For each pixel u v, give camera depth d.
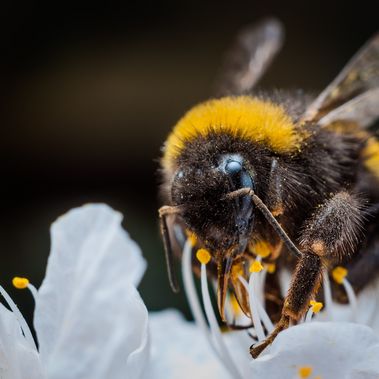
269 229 0.09
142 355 0.09
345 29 0.18
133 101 0.17
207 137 0.09
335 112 0.09
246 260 0.09
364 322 0.09
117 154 0.17
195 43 0.18
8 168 0.17
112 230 0.09
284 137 0.09
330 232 0.09
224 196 0.08
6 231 0.15
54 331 0.09
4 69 0.17
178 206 0.08
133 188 0.17
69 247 0.09
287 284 0.09
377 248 0.09
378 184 0.09
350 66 0.09
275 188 0.09
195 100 0.17
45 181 0.17
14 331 0.09
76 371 0.09
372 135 0.10
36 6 0.17
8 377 0.09
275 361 0.08
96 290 0.09
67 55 0.17
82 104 0.17
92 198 0.17
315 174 0.09
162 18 0.18
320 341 0.08
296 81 0.18
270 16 0.18
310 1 0.18
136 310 0.09
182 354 0.10
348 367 0.08
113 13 0.18
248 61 0.11
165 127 0.17
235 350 0.09
